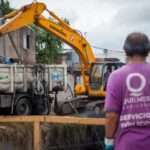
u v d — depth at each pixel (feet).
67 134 36.94
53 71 53.16
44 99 51.90
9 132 34.60
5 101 47.75
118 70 11.29
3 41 80.18
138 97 10.87
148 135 10.62
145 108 10.78
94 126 38.24
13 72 48.80
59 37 54.65
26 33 92.22
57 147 35.76
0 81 47.44
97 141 38.24
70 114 52.34
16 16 49.16
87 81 55.88
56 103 53.42
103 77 54.44
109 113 10.99
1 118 34.32
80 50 56.44
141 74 11.00
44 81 51.98
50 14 53.67
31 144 34.76
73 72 61.11
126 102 10.89
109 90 11.10
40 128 32.76
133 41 11.18
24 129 35.01
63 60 113.50
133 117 10.78
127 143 10.68
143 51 11.14
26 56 91.76
